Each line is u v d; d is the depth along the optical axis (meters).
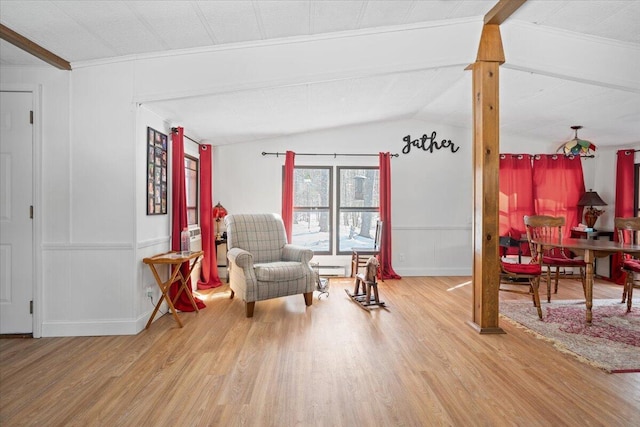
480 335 3.06
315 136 5.70
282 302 4.19
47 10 2.27
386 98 4.45
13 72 3.03
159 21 2.51
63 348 2.79
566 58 3.04
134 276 3.12
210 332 3.14
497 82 3.00
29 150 3.05
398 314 3.69
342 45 3.02
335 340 2.95
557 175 5.75
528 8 2.72
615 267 5.30
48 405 1.98
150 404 1.99
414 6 2.67
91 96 3.09
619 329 3.20
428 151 5.82
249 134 5.16
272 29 2.80
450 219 5.86
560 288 4.90
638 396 2.08
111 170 3.10
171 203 3.94
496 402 2.01
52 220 3.06
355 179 5.82
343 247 5.82
